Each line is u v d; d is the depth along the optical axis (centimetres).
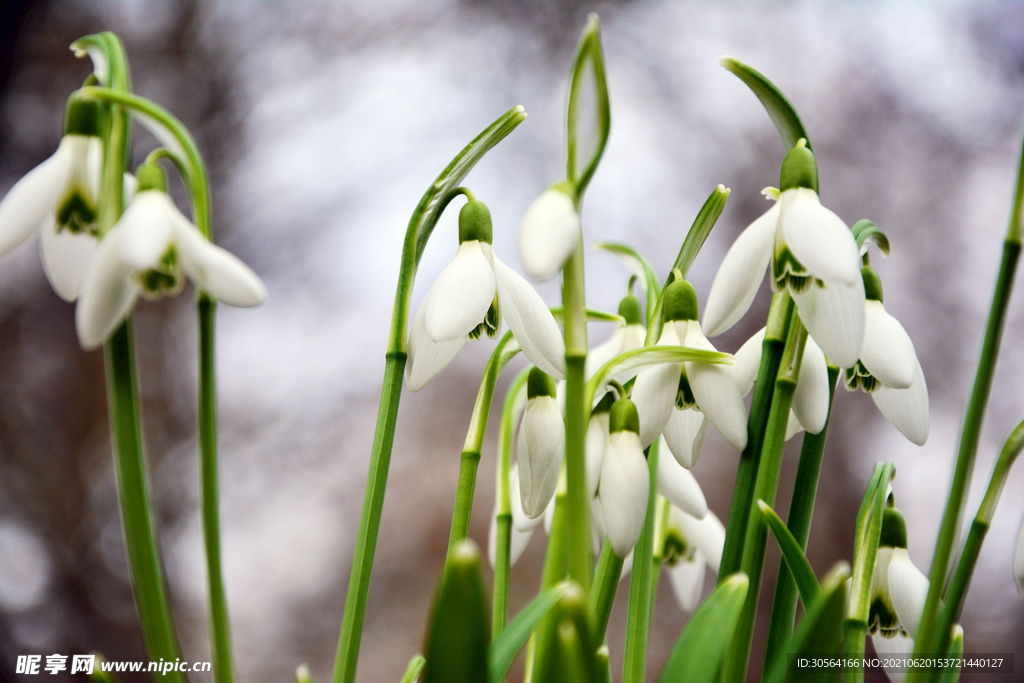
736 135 152
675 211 147
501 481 46
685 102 153
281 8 154
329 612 135
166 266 39
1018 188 41
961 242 147
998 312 41
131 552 39
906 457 122
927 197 150
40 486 123
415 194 152
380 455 42
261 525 137
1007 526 106
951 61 151
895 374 43
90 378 129
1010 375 134
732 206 148
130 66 146
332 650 134
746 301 42
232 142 151
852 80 155
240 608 134
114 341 39
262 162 152
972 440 41
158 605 39
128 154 40
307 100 155
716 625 41
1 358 124
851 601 42
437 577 134
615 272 139
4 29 132
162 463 131
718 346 129
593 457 43
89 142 41
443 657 38
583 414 40
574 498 39
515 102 155
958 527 41
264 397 140
